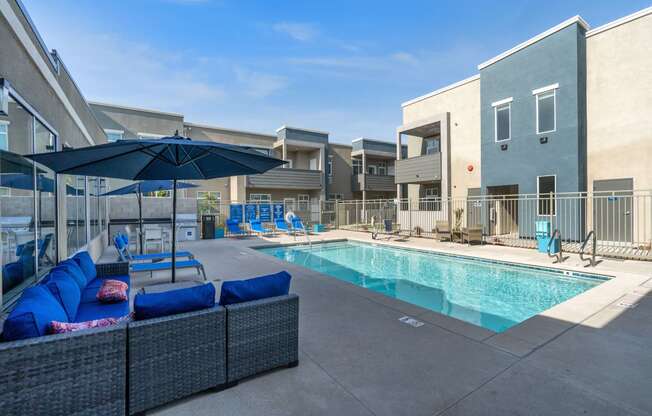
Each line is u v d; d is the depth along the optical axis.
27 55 3.86
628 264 7.78
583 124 10.96
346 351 3.33
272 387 2.70
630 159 10.12
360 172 26.70
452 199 14.38
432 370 2.95
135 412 2.31
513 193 13.84
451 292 7.04
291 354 3.00
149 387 2.35
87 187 7.92
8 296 3.50
